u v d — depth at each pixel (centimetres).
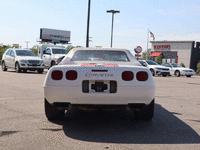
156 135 390
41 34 8206
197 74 3959
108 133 397
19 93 807
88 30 2133
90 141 355
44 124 444
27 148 323
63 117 485
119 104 415
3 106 594
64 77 411
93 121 475
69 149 321
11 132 392
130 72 415
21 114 515
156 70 2305
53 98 414
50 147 328
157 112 571
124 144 345
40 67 1869
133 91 411
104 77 409
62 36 8588
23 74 1686
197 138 379
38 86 1004
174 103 705
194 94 930
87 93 405
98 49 531
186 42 5206
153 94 422
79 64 442
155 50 5616
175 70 2597
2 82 1135
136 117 491
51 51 2141
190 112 578
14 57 1909
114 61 491
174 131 415
